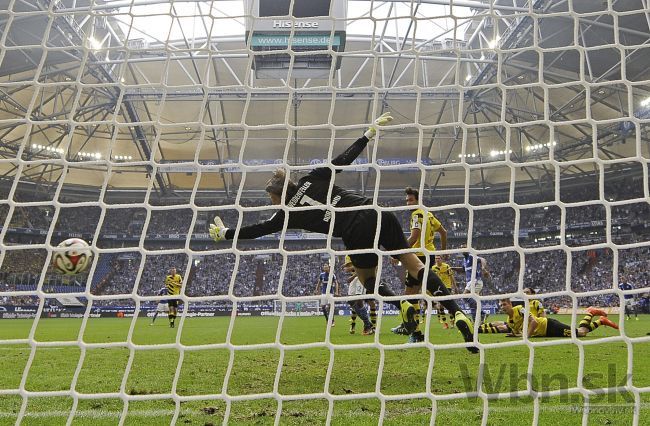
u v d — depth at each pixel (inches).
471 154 1486.2
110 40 959.0
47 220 1576.0
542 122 118.3
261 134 1397.6
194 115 1307.8
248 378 169.2
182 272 1545.3
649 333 400.5
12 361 225.6
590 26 824.9
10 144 1338.6
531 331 330.3
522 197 1593.3
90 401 135.8
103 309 1155.3
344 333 433.1
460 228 1569.9
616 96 1114.7
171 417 119.2
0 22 762.2
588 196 1517.0
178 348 102.0
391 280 1310.3
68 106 1238.9
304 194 171.9
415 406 125.3
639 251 1331.2
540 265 1441.9
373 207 118.0
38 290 108.1
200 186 1648.6
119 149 1461.6
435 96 1151.0
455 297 104.8
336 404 128.3
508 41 911.0
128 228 1619.1
